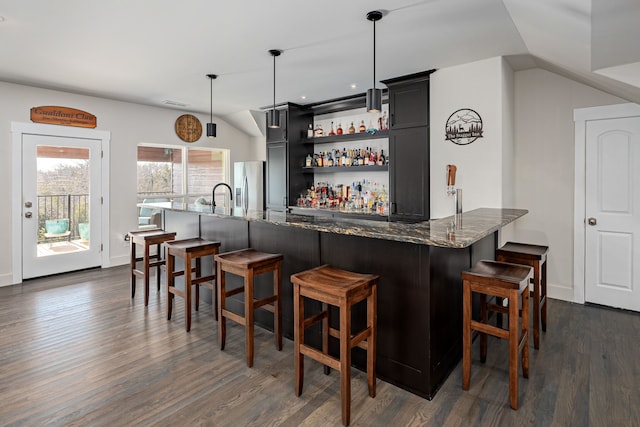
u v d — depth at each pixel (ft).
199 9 8.22
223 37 9.81
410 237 6.44
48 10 8.24
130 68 12.43
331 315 8.23
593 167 11.61
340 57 11.43
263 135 21.88
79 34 9.55
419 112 13.14
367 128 17.24
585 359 8.20
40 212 15.06
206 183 21.63
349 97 16.60
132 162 17.70
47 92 15.02
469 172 11.98
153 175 19.80
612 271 11.48
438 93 12.64
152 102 17.57
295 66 12.30
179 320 10.56
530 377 7.48
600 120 11.43
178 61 11.73
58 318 10.63
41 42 10.09
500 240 11.40
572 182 12.03
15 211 14.39
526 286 6.97
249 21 8.86
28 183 14.71
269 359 8.30
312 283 6.52
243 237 10.69
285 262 9.46
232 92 15.78
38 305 11.75
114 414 6.32
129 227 17.70
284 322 9.55
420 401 6.74
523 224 12.95
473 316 9.24
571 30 7.15
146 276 11.65
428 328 6.81
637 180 10.93
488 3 7.95
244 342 9.14
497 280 6.59
